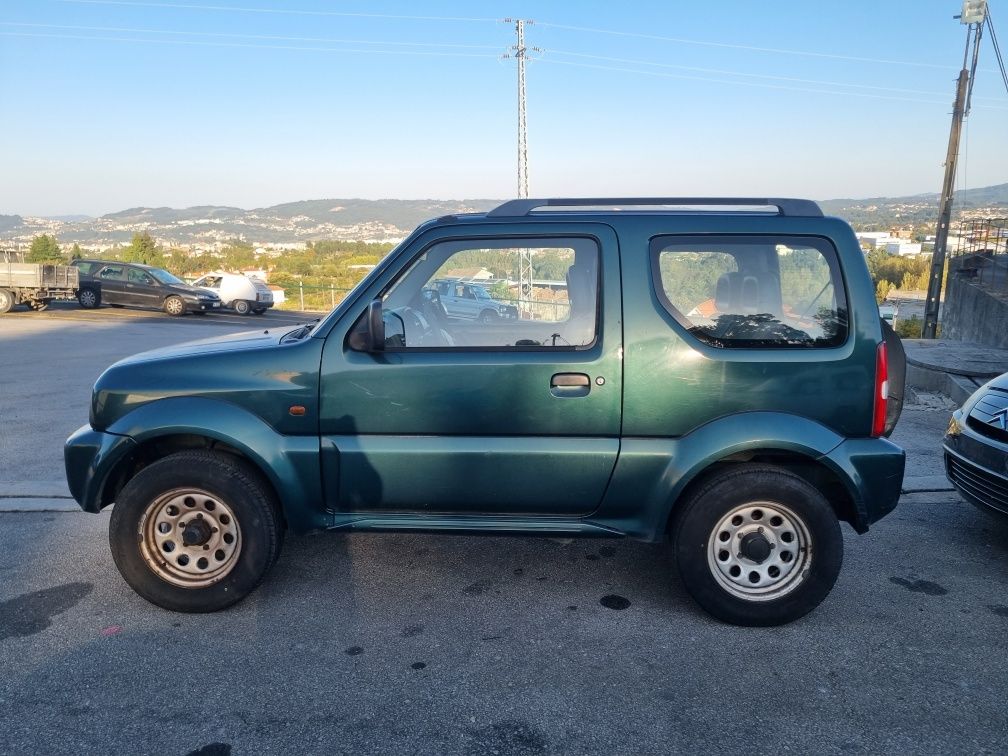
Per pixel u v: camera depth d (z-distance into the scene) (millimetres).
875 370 3559
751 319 3613
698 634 3611
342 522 3793
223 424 3660
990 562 4492
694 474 3572
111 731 2830
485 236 3727
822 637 3584
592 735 2826
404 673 3254
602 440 3641
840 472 3525
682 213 3721
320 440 3711
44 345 14797
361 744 2768
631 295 3609
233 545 3744
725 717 2943
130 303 25047
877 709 2998
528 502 3697
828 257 3604
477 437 3686
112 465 3750
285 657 3381
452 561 4453
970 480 4742
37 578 4207
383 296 3736
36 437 7375
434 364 3643
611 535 3725
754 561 3650
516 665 3324
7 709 2963
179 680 3184
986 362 10250
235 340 4148
